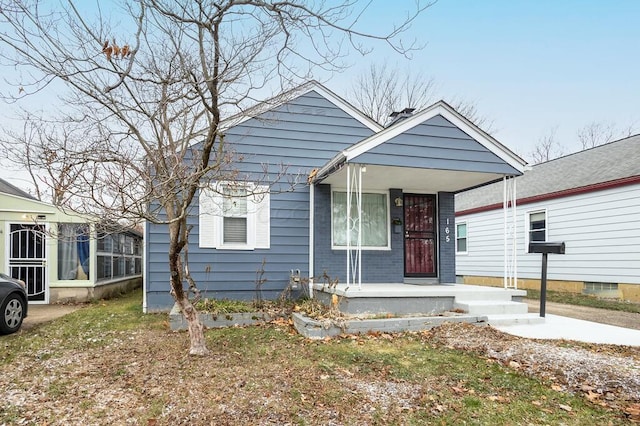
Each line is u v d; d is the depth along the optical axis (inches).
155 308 324.5
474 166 298.5
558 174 553.0
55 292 421.1
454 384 162.6
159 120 189.8
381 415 135.3
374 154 279.9
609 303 393.4
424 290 285.7
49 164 163.2
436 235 384.2
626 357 194.7
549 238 510.9
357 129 371.6
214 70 177.8
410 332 247.1
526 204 546.6
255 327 268.8
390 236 369.7
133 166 182.1
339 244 362.0
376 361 189.8
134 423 129.4
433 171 302.5
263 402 143.1
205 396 148.3
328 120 365.4
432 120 292.4
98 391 156.6
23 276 417.4
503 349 203.5
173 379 167.0
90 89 175.9
